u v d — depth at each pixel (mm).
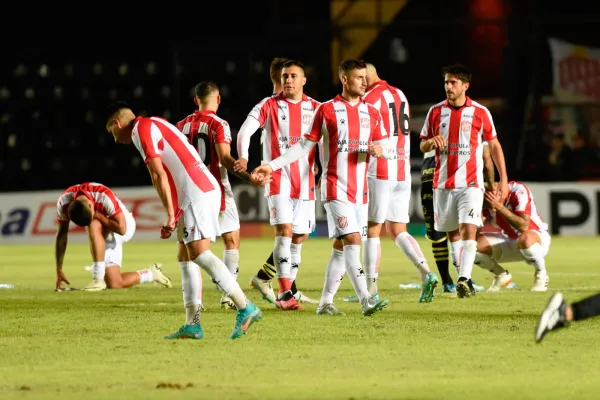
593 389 17500
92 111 88750
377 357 21000
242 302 23500
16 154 88375
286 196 30688
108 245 38750
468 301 32219
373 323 26500
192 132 30672
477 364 20094
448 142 32875
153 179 22859
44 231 77562
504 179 33812
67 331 25359
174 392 17391
